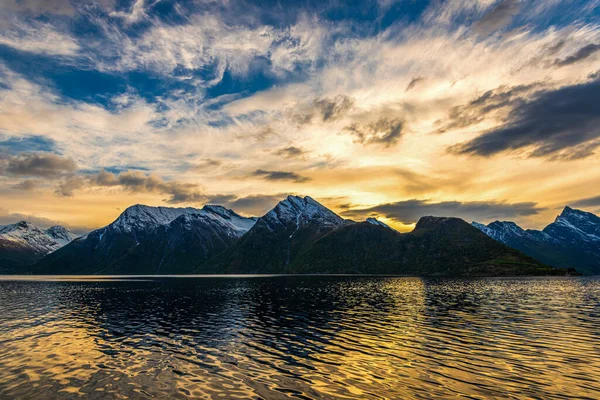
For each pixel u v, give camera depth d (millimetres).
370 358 30531
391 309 62375
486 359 29891
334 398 21672
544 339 37406
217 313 59812
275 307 67625
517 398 21516
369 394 22266
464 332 41312
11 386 24172
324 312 59531
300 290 112188
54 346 35844
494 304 68938
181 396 22156
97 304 74812
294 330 43781
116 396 22266
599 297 82250
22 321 51750
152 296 94938
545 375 25750
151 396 22219
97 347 35406
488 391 22641
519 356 30812
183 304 74125
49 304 75000
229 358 31016
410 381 24609
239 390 23141
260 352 33062
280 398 21719
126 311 63031
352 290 109750
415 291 103562
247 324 48438
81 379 25578
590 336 38750
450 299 79125
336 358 30688
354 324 47469
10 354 32625
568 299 77938
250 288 125500
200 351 33594
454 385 23750
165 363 29562
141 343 37156
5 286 149875
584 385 23656
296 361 29859
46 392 23031
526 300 76125
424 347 34281
